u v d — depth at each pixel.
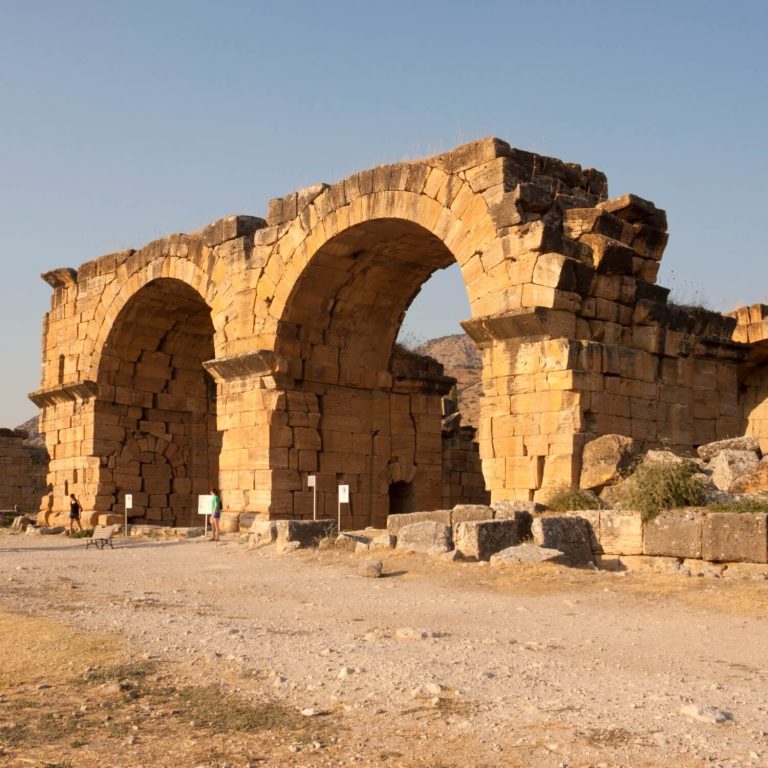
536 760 7.25
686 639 11.53
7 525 44.00
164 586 18.11
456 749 7.57
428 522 19.70
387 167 27.30
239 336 31.30
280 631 12.62
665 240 26.08
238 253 31.70
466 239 25.08
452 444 39.62
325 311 30.97
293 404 30.34
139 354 39.41
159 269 35.62
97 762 7.55
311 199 29.50
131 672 10.33
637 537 17.64
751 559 15.93
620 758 7.20
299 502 30.14
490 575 16.56
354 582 17.11
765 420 34.81
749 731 7.77
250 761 7.48
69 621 13.70
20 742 8.09
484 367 24.39
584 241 24.45
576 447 22.42
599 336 23.95
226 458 31.31
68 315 40.59
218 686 9.71
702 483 18.19
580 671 9.94
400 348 34.81
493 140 24.81
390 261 30.36
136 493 39.00
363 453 32.12
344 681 9.70
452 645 11.38
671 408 25.20
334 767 7.29
